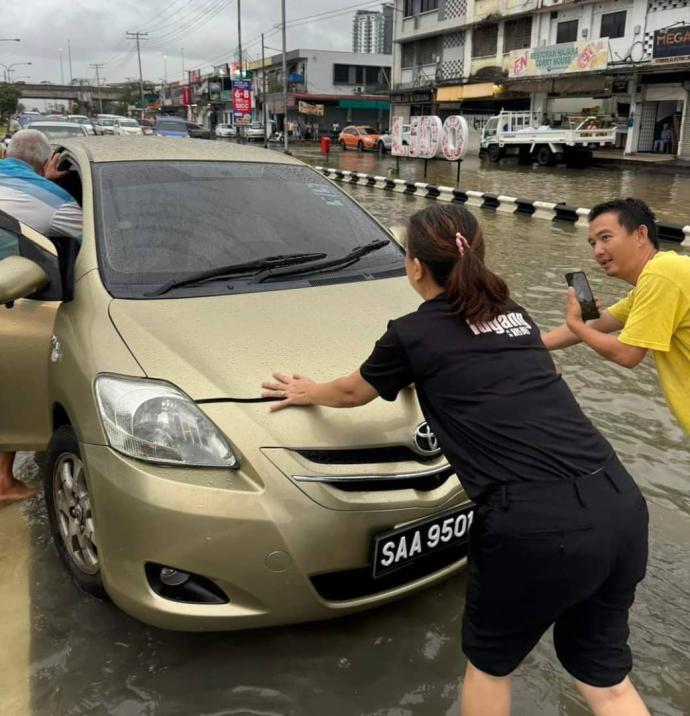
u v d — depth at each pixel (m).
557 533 1.65
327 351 2.47
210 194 3.27
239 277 2.88
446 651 2.43
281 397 2.22
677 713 2.23
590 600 1.82
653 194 16.58
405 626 2.54
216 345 2.41
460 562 2.46
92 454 2.22
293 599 2.12
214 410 2.18
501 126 28.23
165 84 98.38
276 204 3.36
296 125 53.84
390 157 32.03
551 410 1.75
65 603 2.61
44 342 2.86
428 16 37.69
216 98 71.56
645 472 3.64
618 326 2.73
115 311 2.54
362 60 59.69
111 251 2.84
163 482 2.08
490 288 1.76
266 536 2.06
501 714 1.84
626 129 27.95
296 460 2.12
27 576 2.76
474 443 1.73
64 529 2.65
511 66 31.58
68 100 114.56
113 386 2.24
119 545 2.14
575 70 28.31
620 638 1.84
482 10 33.34
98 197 3.08
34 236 2.89
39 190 3.34
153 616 2.14
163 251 2.89
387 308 2.83
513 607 1.72
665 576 2.86
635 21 26.14
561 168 25.52
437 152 20.02
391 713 2.18
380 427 2.23
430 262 1.79
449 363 1.76
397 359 1.83
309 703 2.21
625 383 4.78
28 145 3.65
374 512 2.16
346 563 2.15
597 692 1.84
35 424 3.00
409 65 40.81
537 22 30.72
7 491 3.31
